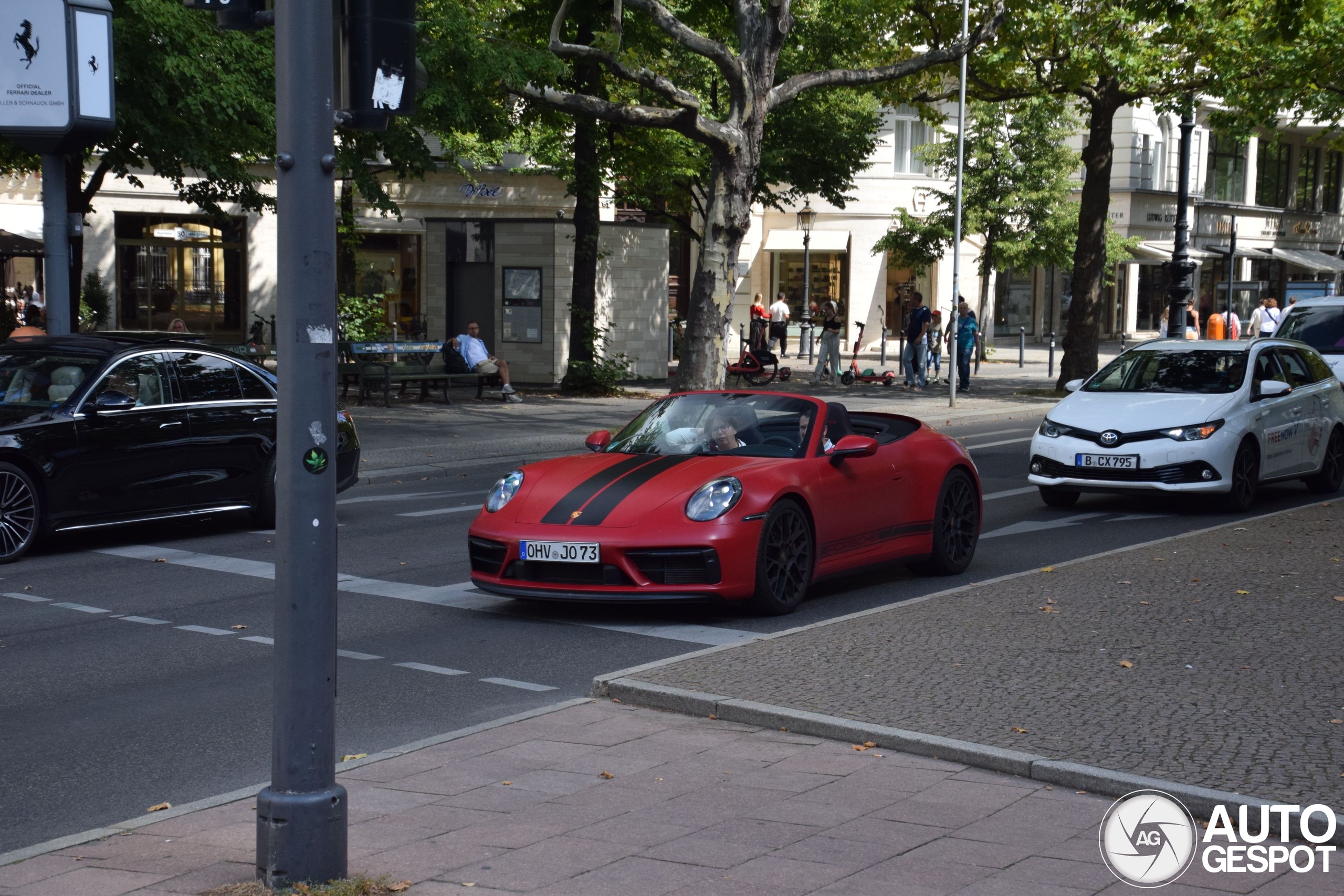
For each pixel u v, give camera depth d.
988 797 5.02
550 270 28.17
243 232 37.06
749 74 19.78
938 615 7.98
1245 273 58.38
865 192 47.62
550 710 6.33
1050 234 40.84
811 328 38.75
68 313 14.42
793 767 5.41
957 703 6.09
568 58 25.02
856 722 5.80
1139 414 12.99
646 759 5.54
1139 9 17.75
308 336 4.08
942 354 42.78
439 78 19.47
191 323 36.53
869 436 10.00
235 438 11.81
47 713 6.41
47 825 4.94
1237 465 12.90
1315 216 61.41
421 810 4.91
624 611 8.77
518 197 40.03
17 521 10.43
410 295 39.88
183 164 17.50
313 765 4.09
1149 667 6.71
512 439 18.61
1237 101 25.62
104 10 13.86
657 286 30.20
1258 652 7.00
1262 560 9.79
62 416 10.69
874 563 9.36
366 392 23.66
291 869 4.04
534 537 8.26
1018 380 32.84
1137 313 54.38
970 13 25.58
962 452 10.18
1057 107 28.50
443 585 9.64
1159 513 13.12
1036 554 10.93
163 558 10.68
